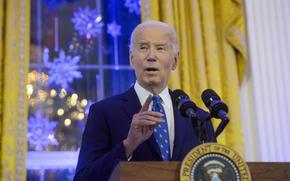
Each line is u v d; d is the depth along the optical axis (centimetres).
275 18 473
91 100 462
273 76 459
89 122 260
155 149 244
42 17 471
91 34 477
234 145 430
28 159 436
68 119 453
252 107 456
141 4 454
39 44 464
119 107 260
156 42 262
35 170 436
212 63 443
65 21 475
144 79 262
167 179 187
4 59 414
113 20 482
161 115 211
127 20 484
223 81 447
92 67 470
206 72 443
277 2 478
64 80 461
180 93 235
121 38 480
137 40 263
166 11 446
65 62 465
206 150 189
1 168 393
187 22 453
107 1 485
